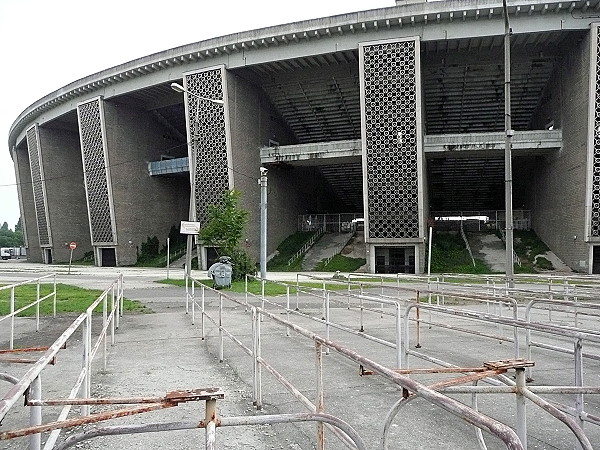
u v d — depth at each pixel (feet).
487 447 14.21
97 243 167.02
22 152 236.02
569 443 14.64
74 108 167.94
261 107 149.69
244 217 87.81
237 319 41.14
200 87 135.85
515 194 168.86
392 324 38.22
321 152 138.21
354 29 118.32
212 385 21.21
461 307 47.39
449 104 141.08
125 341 31.81
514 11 107.86
